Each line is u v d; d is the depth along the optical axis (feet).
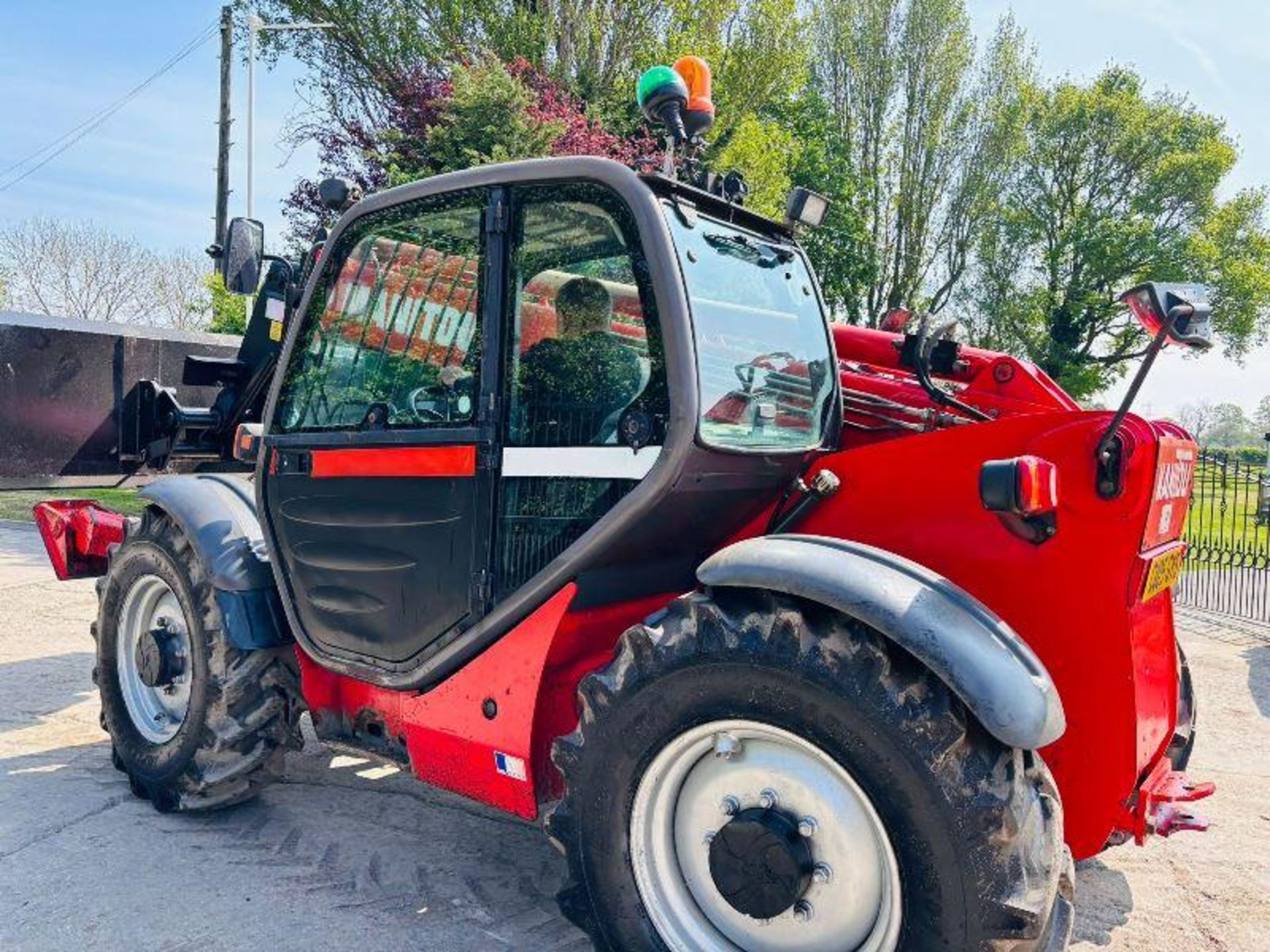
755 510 9.27
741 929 7.84
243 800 11.72
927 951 6.78
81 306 90.74
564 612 8.56
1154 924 10.25
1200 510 33.14
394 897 10.04
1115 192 112.47
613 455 8.30
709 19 54.08
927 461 8.39
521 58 45.96
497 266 8.87
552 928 9.56
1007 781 6.76
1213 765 15.46
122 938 9.05
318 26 50.85
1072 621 7.93
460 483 9.03
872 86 97.86
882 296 103.09
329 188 10.96
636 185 8.16
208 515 11.34
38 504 15.74
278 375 10.81
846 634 7.13
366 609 9.87
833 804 7.31
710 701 7.47
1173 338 7.29
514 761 8.86
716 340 8.38
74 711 15.48
